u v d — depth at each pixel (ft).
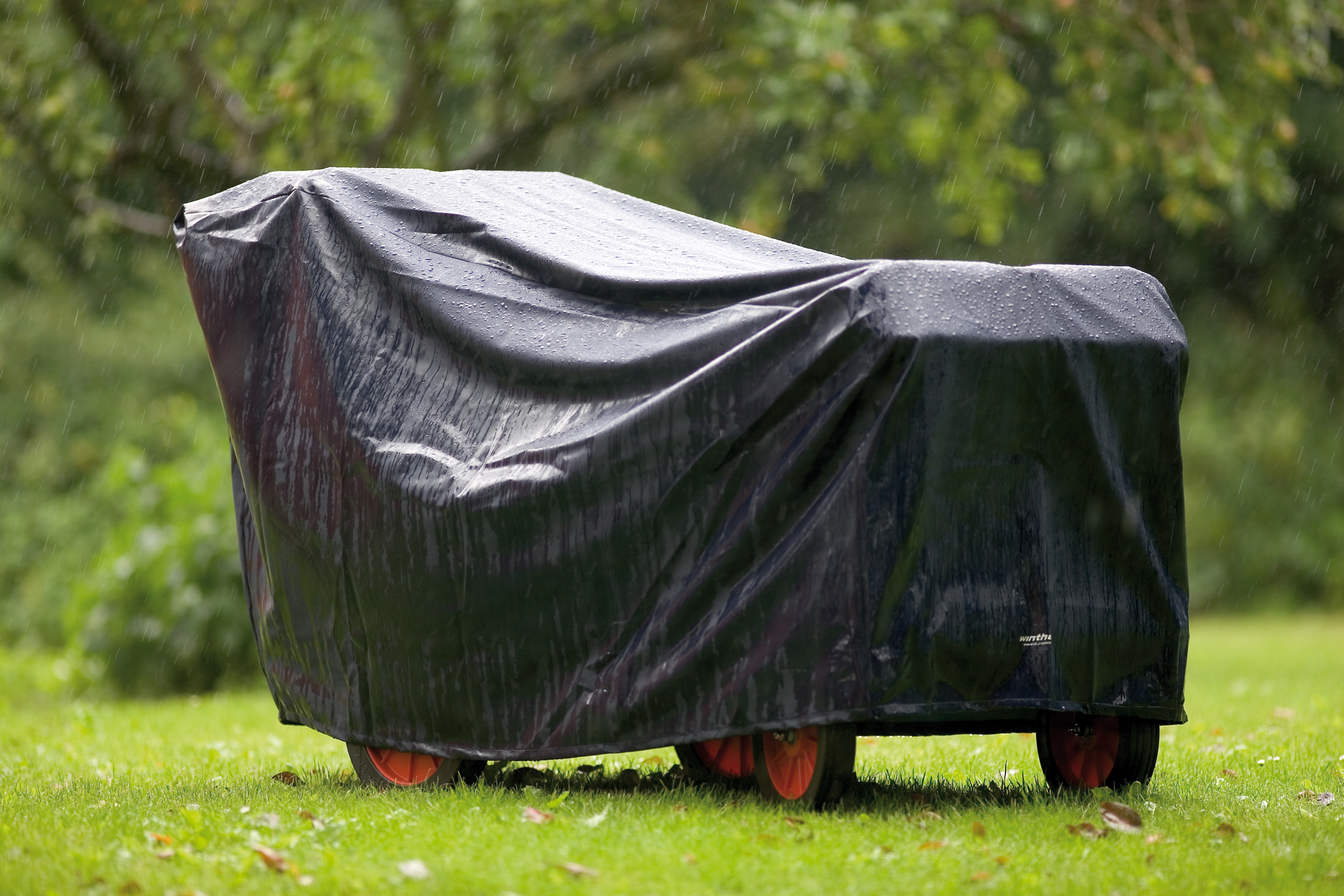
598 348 21.31
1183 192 55.88
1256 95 55.16
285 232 24.47
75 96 53.01
